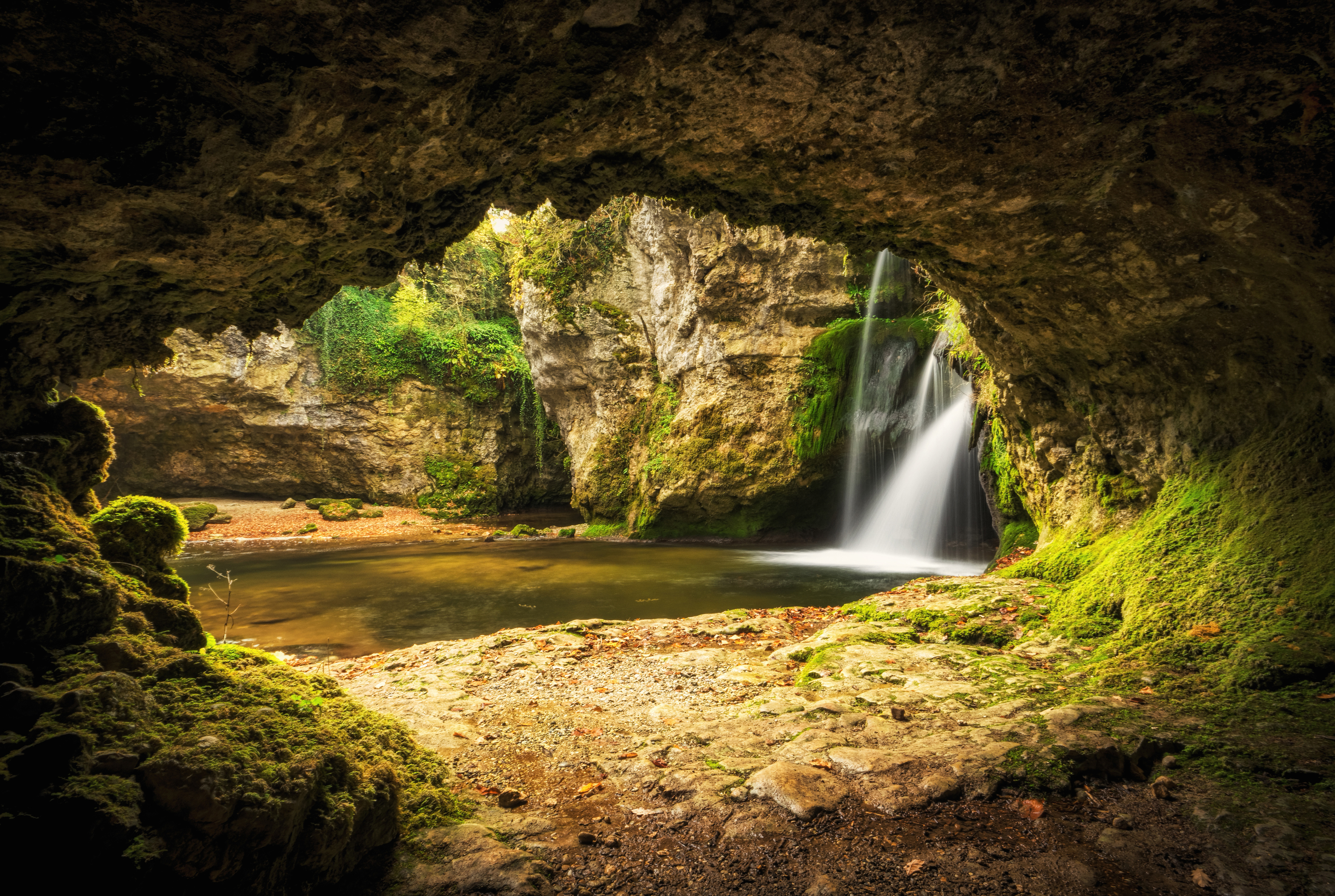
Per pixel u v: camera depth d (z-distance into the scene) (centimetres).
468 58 242
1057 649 538
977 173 397
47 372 325
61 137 208
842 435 1550
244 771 210
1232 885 240
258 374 2214
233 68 212
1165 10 282
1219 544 537
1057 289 568
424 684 507
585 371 1866
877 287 1440
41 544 263
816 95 321
